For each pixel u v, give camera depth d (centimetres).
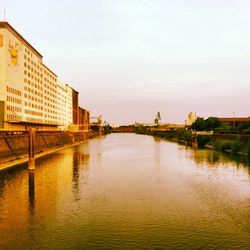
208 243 2903
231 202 4203
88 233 3138
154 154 10531
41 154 10294
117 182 5547
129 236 3064
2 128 10100
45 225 3347
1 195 4594
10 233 3130
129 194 4656
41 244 2877
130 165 7731
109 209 3909
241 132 12575
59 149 12988
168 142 18338
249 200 4297
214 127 17138
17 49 11419
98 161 8581
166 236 3062
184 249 2784
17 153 8481
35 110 14238
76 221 3475
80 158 9344
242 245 2859
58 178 5916
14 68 11081
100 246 2844
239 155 9481
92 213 3750
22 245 2859
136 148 13462
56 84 19438
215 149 11906
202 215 3662
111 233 3134
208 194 4628
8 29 10450
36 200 4322
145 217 3603
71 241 2945
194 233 3133
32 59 13662
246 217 3591
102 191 4850
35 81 14200
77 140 19988
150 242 2928
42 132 12800
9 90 10594
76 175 6247
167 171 6731
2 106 10112
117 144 16812
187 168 7106
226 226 3312
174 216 3634
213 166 7325
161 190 4903
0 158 7338
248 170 6700
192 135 15612
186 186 5172
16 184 5347
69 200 4328
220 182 5481
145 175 6250
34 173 6431
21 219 3541
